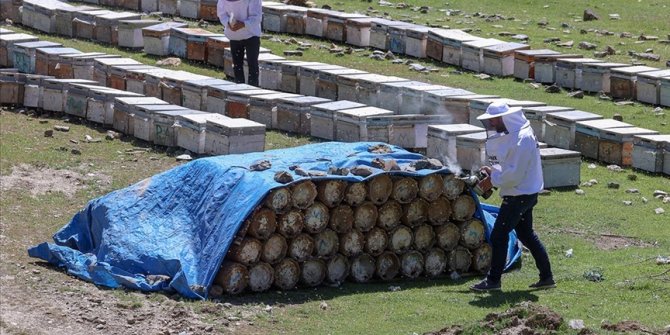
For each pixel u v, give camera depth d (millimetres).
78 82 30609
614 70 32688
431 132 25922
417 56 37625
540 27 42250
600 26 42688
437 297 18109
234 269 17891
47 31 40312
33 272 18922
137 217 19453
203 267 18047
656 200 24094
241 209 18000
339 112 27406
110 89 30297
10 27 41219
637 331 15242
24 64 34375
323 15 39781
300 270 18516
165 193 19594
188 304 17391
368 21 38719
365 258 19031
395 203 19047
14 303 17297
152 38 37219
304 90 32500
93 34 39312
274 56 34469
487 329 15219
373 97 30469
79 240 20344
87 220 20391
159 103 28672
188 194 19266
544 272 18391
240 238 17875
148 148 27578
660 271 19094
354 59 37188
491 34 40594
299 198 18266
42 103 30906
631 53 37531
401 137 27094
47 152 26750
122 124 28688
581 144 27312
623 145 26500
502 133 17891
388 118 26922
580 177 25609
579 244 21203
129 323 16594
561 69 33875
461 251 19656
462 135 25266
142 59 36781
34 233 21406
